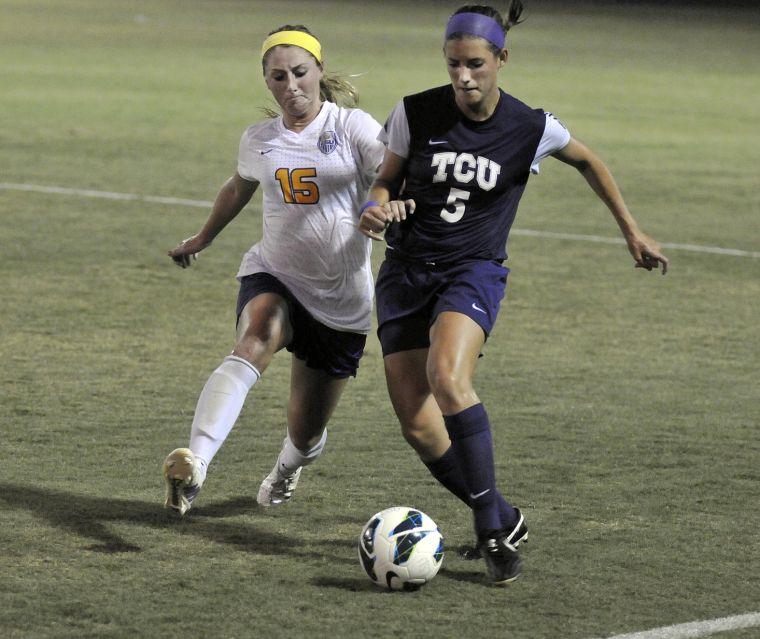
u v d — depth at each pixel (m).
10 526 17.77
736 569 16.78
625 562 16.98
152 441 22.28
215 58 120.81
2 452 21.36
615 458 21.88
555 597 15.73
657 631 14.66
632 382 27.28
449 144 17.08
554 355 29.52
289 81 18.12
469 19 16.59
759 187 59.00
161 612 14.95
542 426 23.77
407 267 17.39
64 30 148.88
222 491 19.80
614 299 35.88
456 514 18.91
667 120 85.38
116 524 18.02
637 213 50.97
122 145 64.62
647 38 170.38
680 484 20.53
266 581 16.06
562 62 127.75
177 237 42.75
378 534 15.84
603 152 69.31
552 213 50.47
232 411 17.36
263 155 18.59
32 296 33.78
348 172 18.44
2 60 109.38
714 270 40.47
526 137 17.16
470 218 17.16
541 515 18.89
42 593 15.43
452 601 15.56
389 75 101.94
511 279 38.19
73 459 21.11
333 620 14.87
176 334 30.44
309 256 18.56
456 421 16.06
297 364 18.95
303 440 18.94
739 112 92.38
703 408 25.33
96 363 27.58
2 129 68.56
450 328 16.52
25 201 48.53
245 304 18.56
